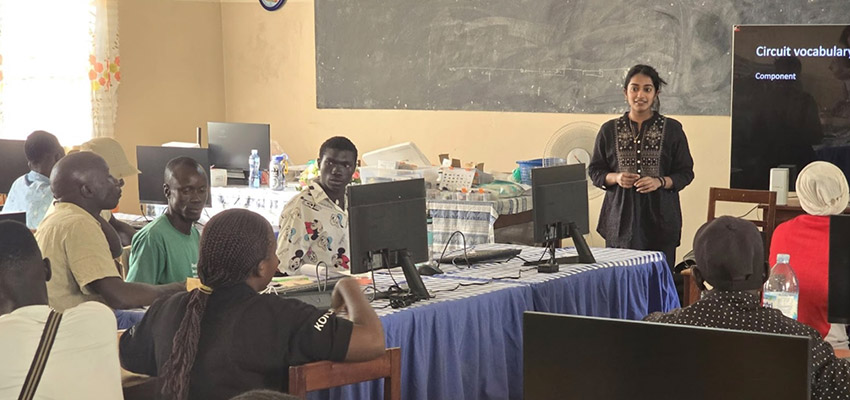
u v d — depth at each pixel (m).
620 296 4.50
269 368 2.50
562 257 4.61
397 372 2.72
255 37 9.09
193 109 9.05
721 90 6.75
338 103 8.59
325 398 3.09
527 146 7.60
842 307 2.97
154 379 2.62
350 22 8.43
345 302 2.77
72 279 3.35
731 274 2.37
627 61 7.08
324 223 4.04
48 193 4.90
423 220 3.83
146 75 8.61
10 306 2.19
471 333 3.69
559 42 7.36
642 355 1.80
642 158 5.64
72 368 2.11
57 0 7.75
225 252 2.51
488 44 7.70
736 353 1.73
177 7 8.86
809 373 1.67
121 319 3.38
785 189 6.01
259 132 7.00
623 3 7.06
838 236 2.95
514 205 6.13
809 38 6.15
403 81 8.19
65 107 7.85
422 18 8.02
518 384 3.92
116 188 3.53
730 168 6.48
